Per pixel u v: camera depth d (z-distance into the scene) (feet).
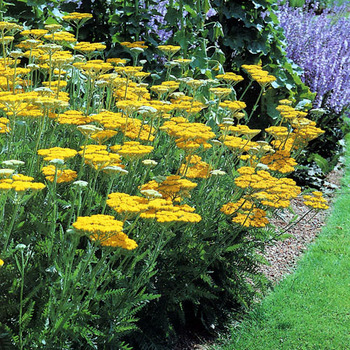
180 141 10.19
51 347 7.02
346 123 24.90
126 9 17.15
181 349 10.95
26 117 9.58
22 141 9.84
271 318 12.59
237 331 12.01
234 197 11.79
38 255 8.11
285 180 11.17
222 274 11.98
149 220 8.89
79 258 7.91
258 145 12.33
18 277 7.76
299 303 13.37
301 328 12.29
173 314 11.18
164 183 9.20
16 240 8.36
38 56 11.73
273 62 21.66
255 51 20.65
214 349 11.27
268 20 20.75
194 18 17.85
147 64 17.72
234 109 12.65
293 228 17.98
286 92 21.49
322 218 19.16
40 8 16.55
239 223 10.92
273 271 15.02
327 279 14.78
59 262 7.71
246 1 20.45
